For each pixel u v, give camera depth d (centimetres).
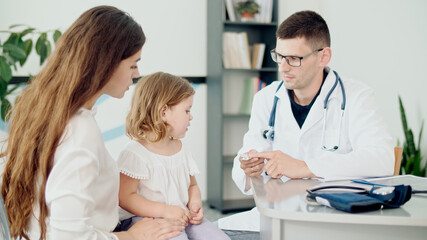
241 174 167
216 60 359
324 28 171
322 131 176
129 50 109
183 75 374
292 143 181
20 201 104
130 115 147
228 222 178
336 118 175
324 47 171
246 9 366
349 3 371
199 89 380
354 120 170
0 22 321
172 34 368
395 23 323
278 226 99
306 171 139
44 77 105
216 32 358
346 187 117
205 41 379
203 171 386
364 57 356
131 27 111
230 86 385
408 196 102
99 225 109
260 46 375
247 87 380
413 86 309
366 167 143
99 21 106
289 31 167
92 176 101
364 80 358
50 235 102
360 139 165
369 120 167
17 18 325
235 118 389
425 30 297
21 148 103
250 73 391
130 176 135
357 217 94
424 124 302
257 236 170
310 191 114
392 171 149
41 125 102
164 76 150
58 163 98
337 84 178
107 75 106
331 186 118
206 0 376
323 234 98
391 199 102
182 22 371
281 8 392
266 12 374
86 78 103
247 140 187
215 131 363
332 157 144
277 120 183
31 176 103
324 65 175
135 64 115
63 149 100
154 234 120
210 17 369
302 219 96
